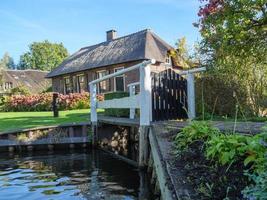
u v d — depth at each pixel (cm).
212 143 378
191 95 901
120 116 1188
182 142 474
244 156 345
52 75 3397
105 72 2842
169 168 388
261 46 1180
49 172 729
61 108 2152
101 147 1104
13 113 1906
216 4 1192
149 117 745
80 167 780
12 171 746
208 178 333
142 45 2641
